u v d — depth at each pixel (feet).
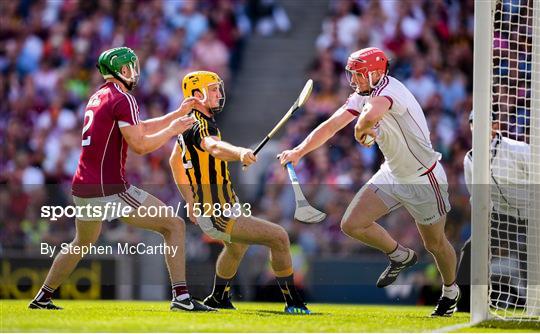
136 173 159.33
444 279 81.66
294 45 192.13
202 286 121.90
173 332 61.62
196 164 77.00
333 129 79.56
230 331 62.39
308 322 69.82
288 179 154.92
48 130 174.81
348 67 76.79
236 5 193.98
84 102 179.52
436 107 172.65
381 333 63.41
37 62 184.34
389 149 77.20
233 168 155.84
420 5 183.52
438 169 78.95
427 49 179.93
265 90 186.39
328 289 122.72
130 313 75.15
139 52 184.55
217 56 186.50
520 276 88.84
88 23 187.83
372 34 181.57
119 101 74.02
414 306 113.19
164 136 73.67
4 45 186.39
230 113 184.14
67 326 63.93
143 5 190.08
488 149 70.64
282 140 171.01
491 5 72.38
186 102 77.36
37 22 188.85
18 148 173.06
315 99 177.17
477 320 71.31
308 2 195.93
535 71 82.38
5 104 179.22
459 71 178.50
